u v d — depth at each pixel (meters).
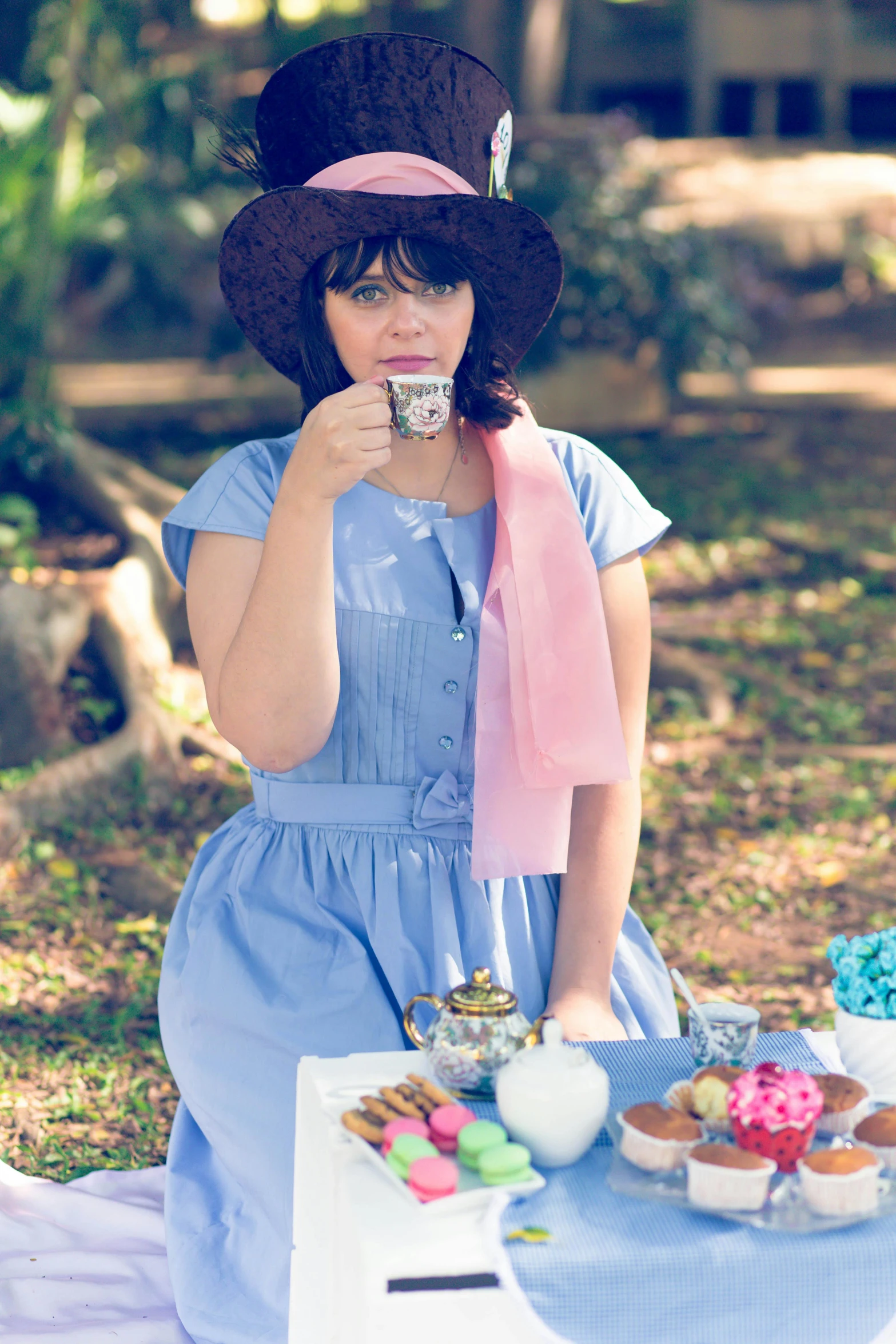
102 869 4.72
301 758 2.19
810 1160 1.59
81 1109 3.33
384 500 2.30
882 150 16.58
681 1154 1.65
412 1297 1.49
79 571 6.19
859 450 10.78
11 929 4.28
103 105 8.13
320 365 2.31
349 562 2.26
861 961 1.88
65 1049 3.62
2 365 7.07
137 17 8.53
